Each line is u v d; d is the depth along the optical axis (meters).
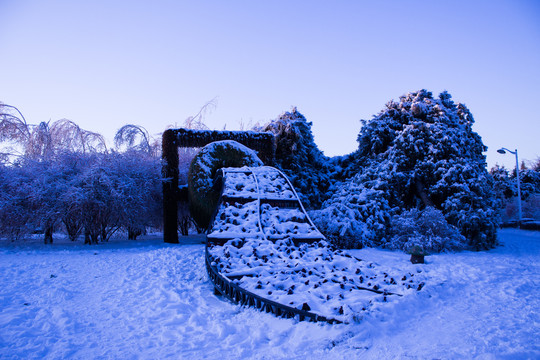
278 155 24.38
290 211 11.05
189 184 15.41
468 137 20.69
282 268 7.45
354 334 4.71
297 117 25.97
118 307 6.62
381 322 5.03
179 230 23.31
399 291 6.36
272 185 12.37
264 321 5.59
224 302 7.00
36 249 12.65
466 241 14.59
